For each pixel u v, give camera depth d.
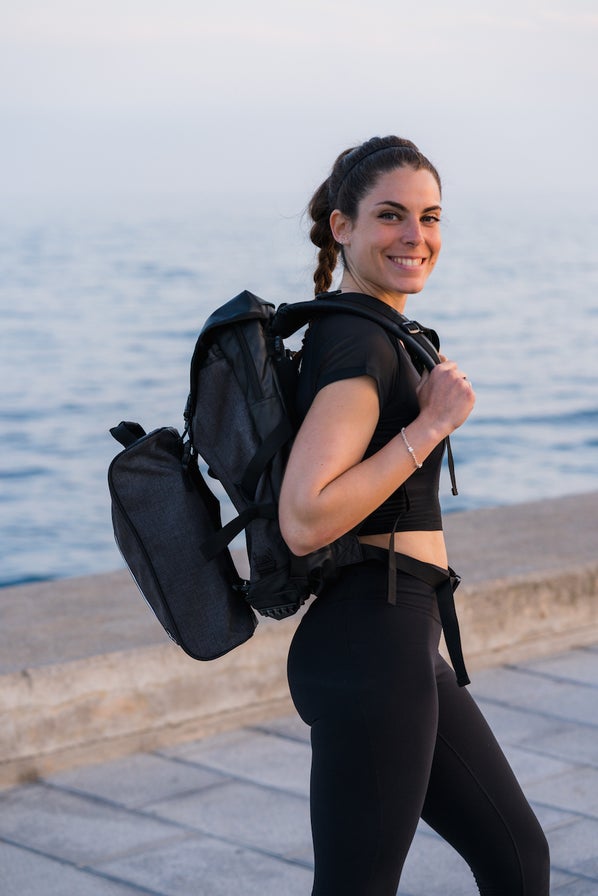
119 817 4.11
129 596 5.55
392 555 2.27
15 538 19.45
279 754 4.66
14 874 3.70
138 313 63.75
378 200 2.37
